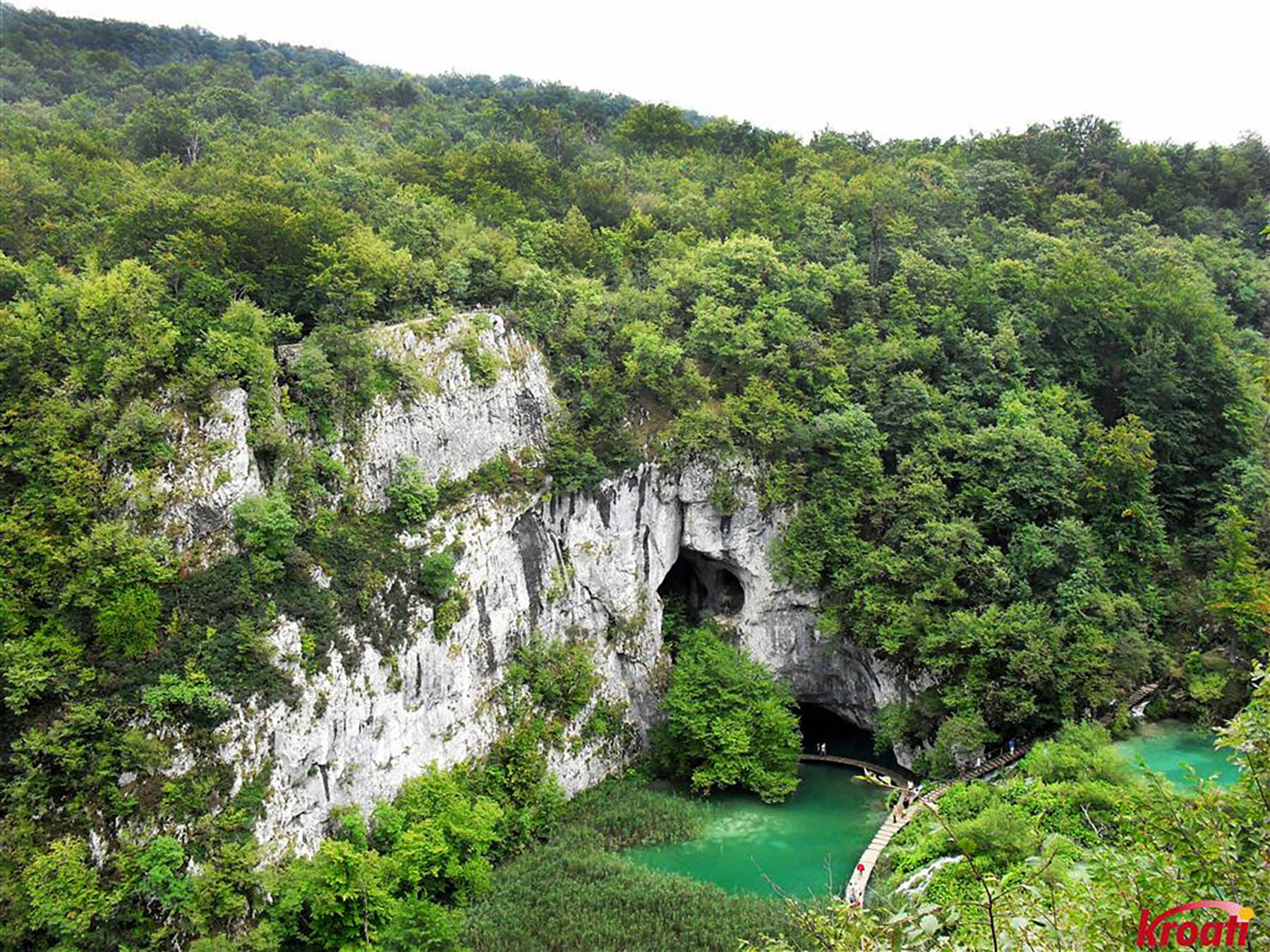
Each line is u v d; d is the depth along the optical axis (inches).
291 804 1654.8
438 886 1715.1
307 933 1546.5
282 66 6235.2
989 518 2434.8
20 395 1662.2
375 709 1849.2
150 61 5575.8
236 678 1627.7
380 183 2810.0
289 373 1961.1
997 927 480.4
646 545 2522.1
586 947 1572.3
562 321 2514.8
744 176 3668.8
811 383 2623.0
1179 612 2388.0
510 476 2294.5
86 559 1545.3
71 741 1446.9
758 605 2578.7
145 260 2054.6
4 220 2158.0
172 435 1694.1
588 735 2292.1
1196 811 498.6
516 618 2239.2
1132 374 2795.3
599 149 4188.0
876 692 2445.9
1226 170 4190.5
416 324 2167.8
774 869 1876.2
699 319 2608.3
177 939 1428.4
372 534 1983.3
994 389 2736.2
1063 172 4136.3
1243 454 2687.0
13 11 5447.8
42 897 1332.4
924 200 3627.0
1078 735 1969.7
